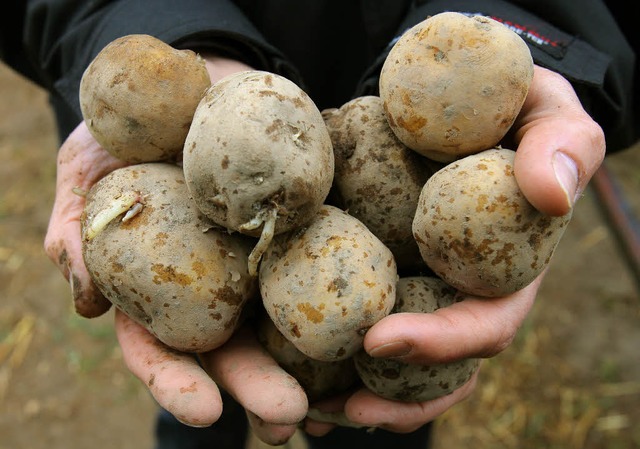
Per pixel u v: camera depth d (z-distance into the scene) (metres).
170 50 0.31
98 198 0.31
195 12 0.38
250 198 0.27
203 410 0.28
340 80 0.48
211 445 0.59
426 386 0.32
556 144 0.27
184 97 0.31
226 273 0.30
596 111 0.42
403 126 0.30
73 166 0.36
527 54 0.30
